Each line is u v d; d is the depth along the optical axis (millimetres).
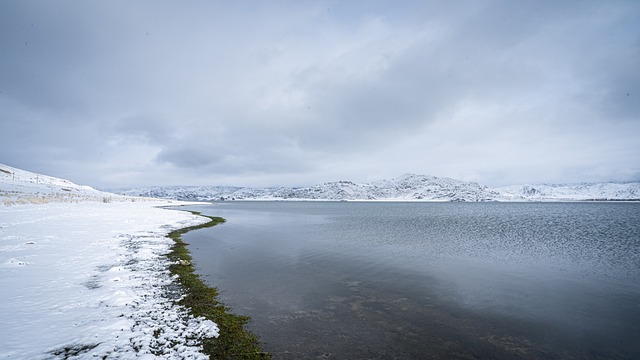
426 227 48688
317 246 28375
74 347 8352
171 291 13891
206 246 26219
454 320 12016
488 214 91750
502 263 22172
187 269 17797
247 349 9281
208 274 17594
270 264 20594
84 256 18422
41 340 8562
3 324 9344
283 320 11609
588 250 27734
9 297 11523
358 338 10305
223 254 23219
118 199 98250
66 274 14773
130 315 10734
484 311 13008
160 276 15945
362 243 30672
